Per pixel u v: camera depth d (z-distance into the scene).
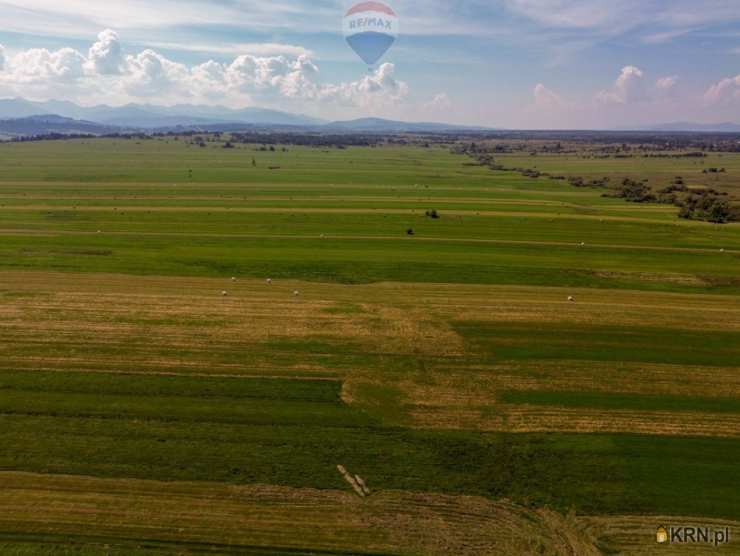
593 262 62.06
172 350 36.22
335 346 37.75
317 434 27.16
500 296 49.75
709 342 39.78
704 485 23.95
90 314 42.19
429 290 51.16
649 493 23.42
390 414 29.17
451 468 24.83
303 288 50.91
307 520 21.53
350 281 53.50
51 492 22.64
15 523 20.98
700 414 29.81
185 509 21.92
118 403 29.39
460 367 35.03
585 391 32.19
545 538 20.95
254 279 53.31
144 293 47.75
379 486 23.50
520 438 27.22
